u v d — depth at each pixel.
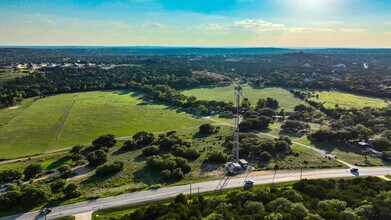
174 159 129.75
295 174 119.75
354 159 136.38
